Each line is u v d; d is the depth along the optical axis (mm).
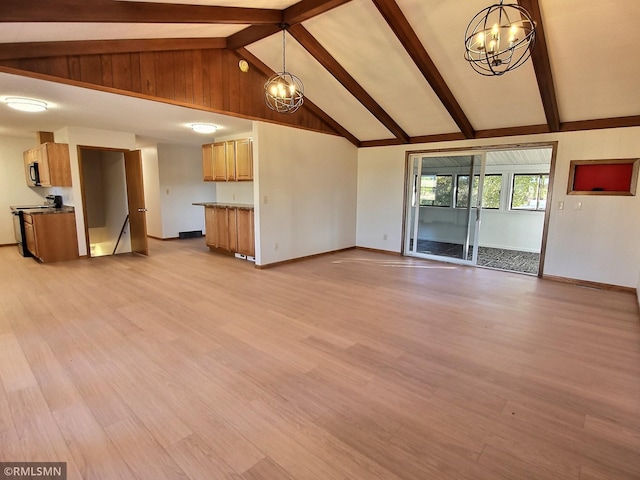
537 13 2871
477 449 1736
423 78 4281
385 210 6688
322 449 1729
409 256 6461
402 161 6352
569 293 4312
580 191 4629
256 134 5074
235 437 1803
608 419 1971
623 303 3945
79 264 5508
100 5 2557
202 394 2166
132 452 1691
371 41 3811
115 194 7137
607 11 2846
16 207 6430
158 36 3623
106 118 4875
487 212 7590
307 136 5852
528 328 3223
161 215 7863
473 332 3125
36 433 1805
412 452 1715
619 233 4391
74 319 3307
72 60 3252
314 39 3969
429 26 3408
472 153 5547
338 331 3119
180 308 3637
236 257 6188
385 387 2266
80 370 2418
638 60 3299
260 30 3928
